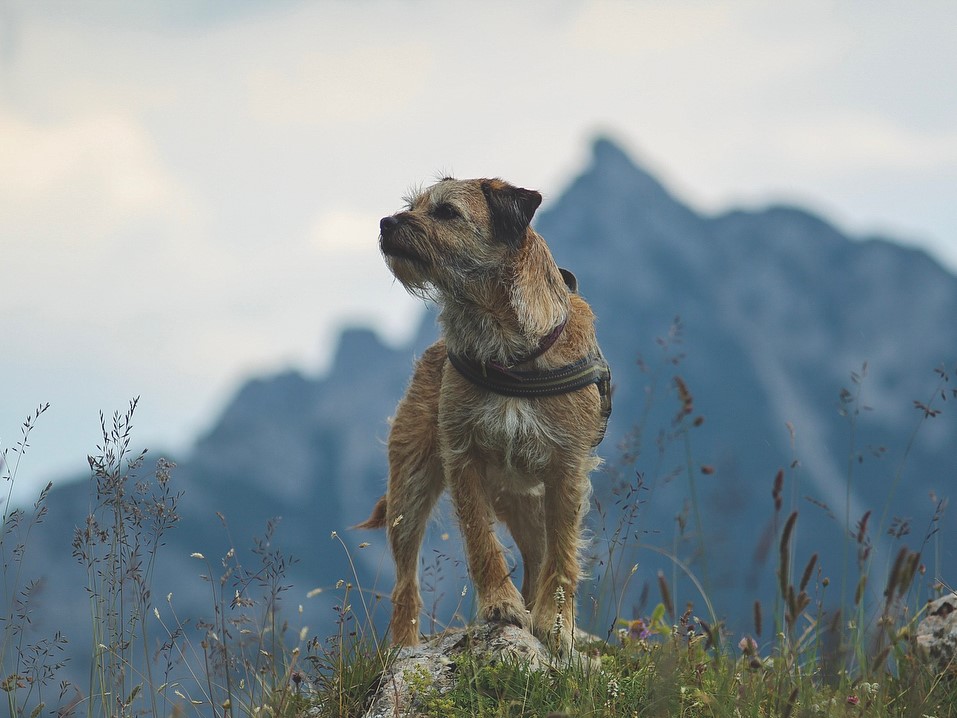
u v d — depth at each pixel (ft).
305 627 22.82
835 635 21.77
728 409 541.34
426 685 22.25
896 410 517.96
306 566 371.15
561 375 25.61
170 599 23.45
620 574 25.48
